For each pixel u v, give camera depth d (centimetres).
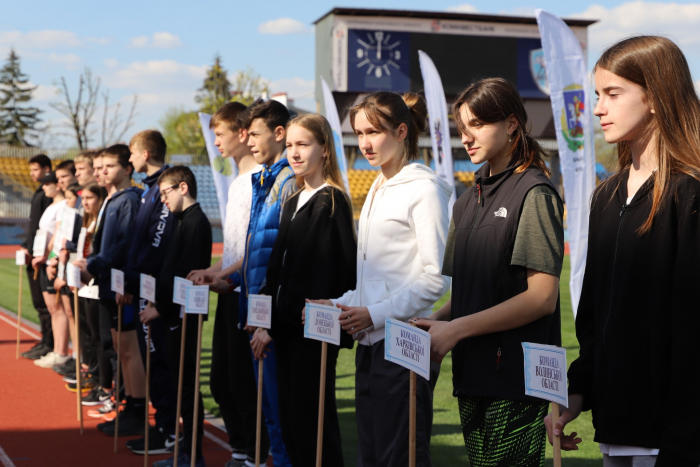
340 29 3180
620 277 173
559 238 208
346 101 3225
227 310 399
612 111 176
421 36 3244
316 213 309
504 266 213
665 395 164
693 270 158
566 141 791
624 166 192
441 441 482
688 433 155
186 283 381
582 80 794
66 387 652
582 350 194
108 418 552
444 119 1075
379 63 3222
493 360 213
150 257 446
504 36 3297
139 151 471
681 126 167
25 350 825
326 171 324
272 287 327
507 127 219
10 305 1199
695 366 157
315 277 306
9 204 2916
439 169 1084
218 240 2998
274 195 361
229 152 418
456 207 243
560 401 177
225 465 428
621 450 173
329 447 315
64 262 633
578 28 3475
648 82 169
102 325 543
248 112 376
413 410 220
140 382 509
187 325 427
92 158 637
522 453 210
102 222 520
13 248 2617
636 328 168
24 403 593
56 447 479
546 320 212
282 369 327
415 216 266
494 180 221
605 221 183
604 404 175
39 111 5300
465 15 3247
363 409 283
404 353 224
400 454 265
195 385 392
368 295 275
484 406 218
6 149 3219
